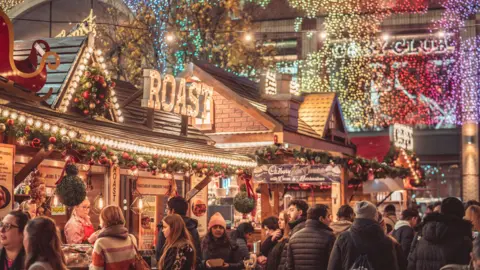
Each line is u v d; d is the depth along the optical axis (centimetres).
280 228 1222
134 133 1394
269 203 1867
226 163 1516
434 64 4300
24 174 1098
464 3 4228
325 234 1027
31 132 1022
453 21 4241
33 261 662
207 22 3303
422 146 4634
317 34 4341
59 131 1055
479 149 4322
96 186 1409
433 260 984
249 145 2028
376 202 2442
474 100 4256
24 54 1464
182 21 3275
